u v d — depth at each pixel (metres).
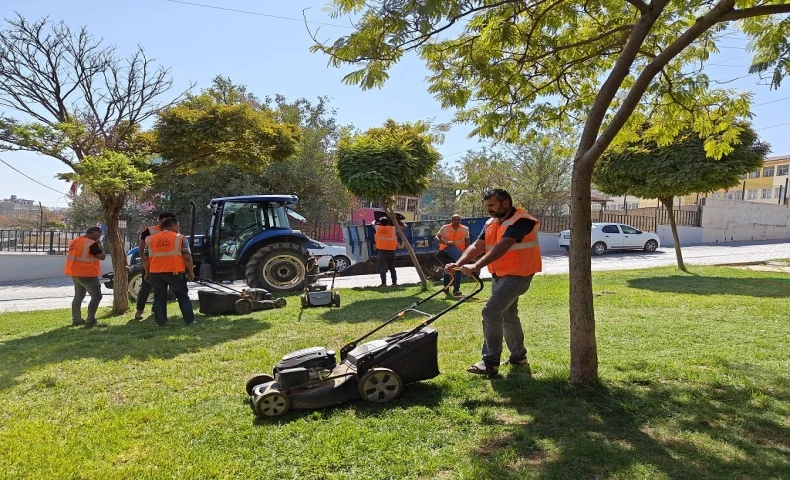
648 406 3.92
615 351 5.50
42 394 4.68
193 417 3.98
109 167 8.08
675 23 5.90
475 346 5.92
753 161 12.17
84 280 8.26
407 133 11.77
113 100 9.02
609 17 6.14
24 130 7.70
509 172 31.16
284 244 11.70
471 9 4.42
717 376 4.60
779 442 3.35
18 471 3.16
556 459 3.17
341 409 4.07
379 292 11.15
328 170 26.09
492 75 5.84
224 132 9.49
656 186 12.95
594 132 4.30
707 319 7.16
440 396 4.29
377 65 4.79
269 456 3.31
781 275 12.84
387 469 3.11
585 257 4.37
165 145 9.53
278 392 3.90
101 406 4.33
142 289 8.66
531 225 4.45
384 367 4.20
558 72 6.30
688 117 6.33
